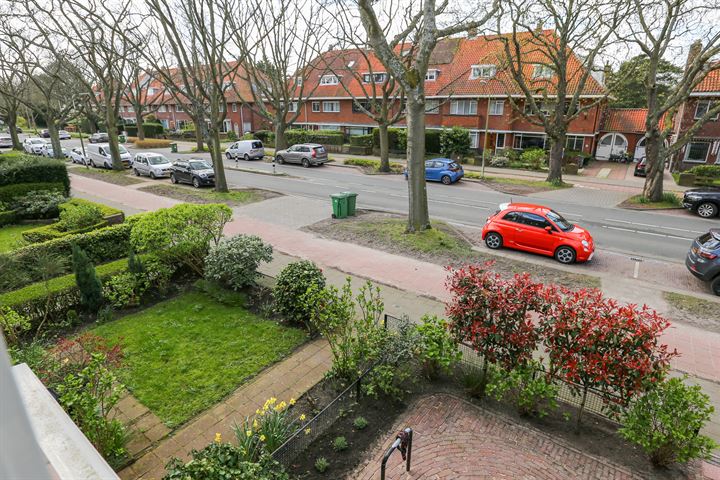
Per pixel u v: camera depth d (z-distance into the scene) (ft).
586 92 107.86
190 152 138.51
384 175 98.12
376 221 55.42
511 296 20.11
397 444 16.10
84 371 17.63
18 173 61.67
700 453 17.84
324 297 24.61
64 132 192.85
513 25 71.10
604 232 54.08
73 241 38.24
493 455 18.37
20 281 32.89
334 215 57.93
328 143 138.41
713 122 96.73
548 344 19.42
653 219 60.75
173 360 24.90
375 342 22.76
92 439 17.04
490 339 20.51
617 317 18.01
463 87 121.39
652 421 17.74
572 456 18.35
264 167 108.17
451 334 22.09
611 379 17.92
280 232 51.80
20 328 27.53
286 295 28.27
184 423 20.29
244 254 32.35
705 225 57.62
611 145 125.90
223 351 25.81
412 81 44.04
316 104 152.97
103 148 102.17
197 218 35.37
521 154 113.29
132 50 82.89
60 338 27.17
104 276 32.30
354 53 144.77
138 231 33.42
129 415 20.63
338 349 25.70
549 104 93.15
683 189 83.30
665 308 32.96
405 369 23.18
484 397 21.90
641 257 44.91
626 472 17.57
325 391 22.43
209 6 58.44
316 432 19.29
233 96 174.81
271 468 16.44
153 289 34.37
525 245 44.47
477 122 121.19
